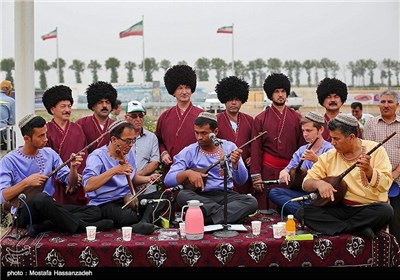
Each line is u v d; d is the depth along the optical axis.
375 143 4.38
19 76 5.95
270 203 5.49
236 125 5.69
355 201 4.34
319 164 4.54
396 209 5.20
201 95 21.94
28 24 5.92
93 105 5.50
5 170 4.54
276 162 5.54
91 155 4.80
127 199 4.78
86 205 4.80
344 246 4.14
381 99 5.31
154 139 5.62
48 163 4.75
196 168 4.98
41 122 4.54
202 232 4.20
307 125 4.95
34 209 4.32
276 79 5.57
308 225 4.33
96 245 4.08
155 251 4.06
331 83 5.52
